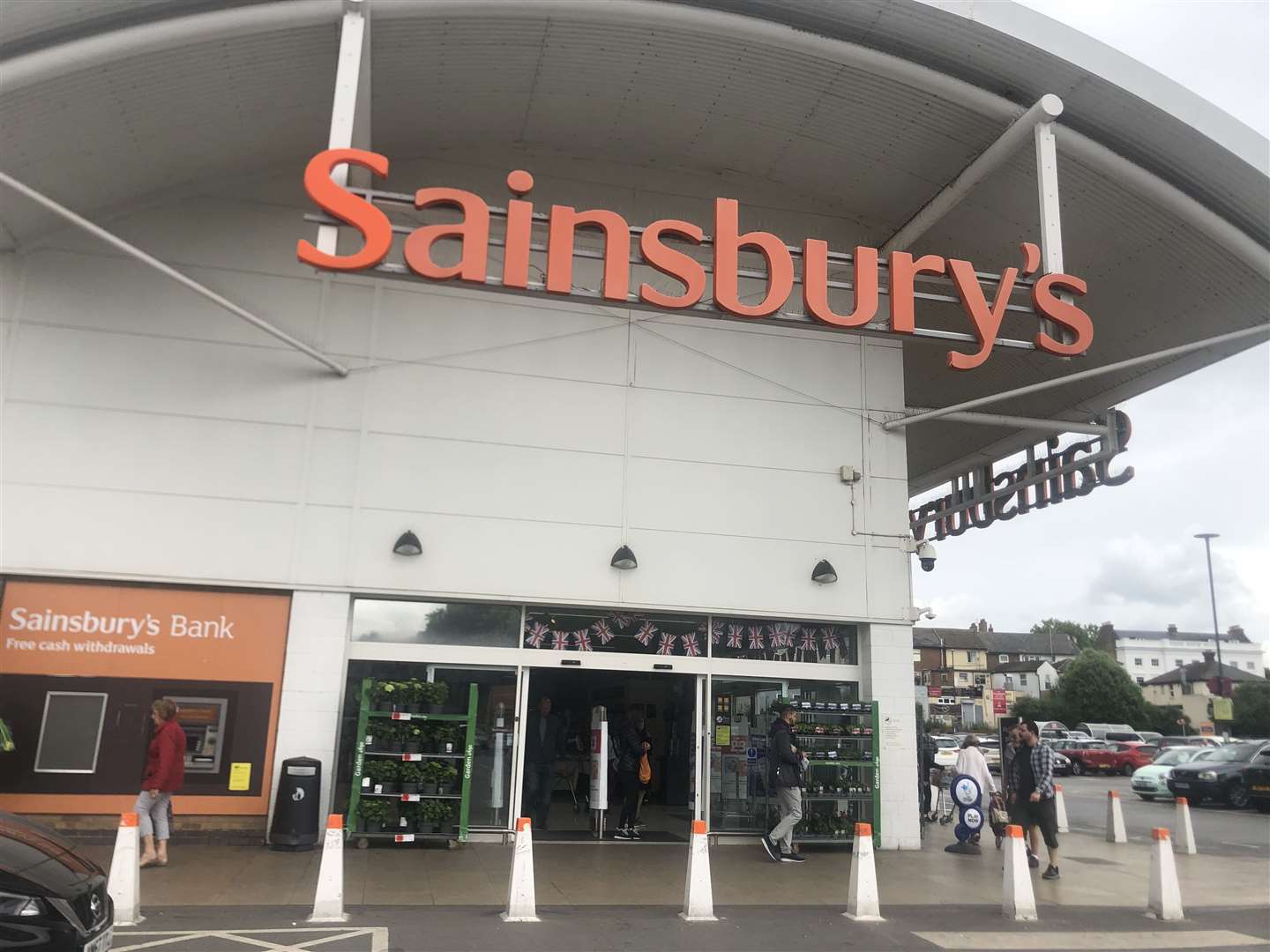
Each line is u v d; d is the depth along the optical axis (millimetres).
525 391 12750
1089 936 8125
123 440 11477
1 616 10914
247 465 11758
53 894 5309
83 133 10555
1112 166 12039
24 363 11375
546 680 14492
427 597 12102
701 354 13453
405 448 12242
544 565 12391
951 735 43844
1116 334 15148
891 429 13953
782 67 12047
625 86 12516
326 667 11539
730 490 13180
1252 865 12594
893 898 9469
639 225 13914
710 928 7879
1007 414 18438
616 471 12852
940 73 11672
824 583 13211
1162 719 62688
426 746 11516
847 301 14383
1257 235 12531
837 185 14203
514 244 10211
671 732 14531
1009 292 11258
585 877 9906
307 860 10180
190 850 10586
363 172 11039
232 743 11164
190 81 10555
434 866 10109
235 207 12383
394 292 12602
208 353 11914
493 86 12383
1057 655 92188
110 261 11859
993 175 13070
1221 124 11594
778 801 12281
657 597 12664
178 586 11367
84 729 10867
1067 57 11242
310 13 10211
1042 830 11141
